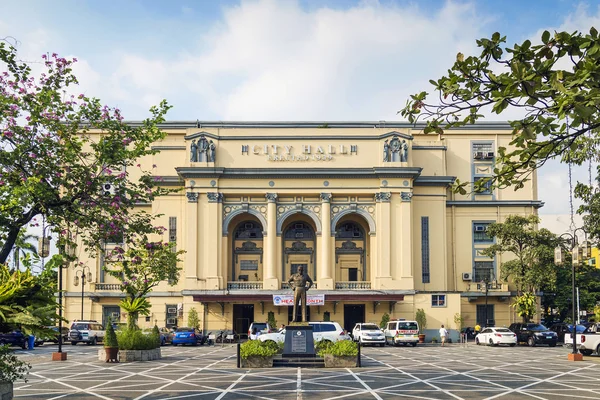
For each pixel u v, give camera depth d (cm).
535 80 902
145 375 2316
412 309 5266
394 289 5272
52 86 1722
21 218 1599
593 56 871
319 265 5397
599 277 6209
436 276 5484
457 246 5741
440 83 996
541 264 5084
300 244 5772
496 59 955
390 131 5431
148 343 3105
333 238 5403
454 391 1855
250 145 5469
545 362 2953
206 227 5353
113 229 1705
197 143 5425
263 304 5362
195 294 5216
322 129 5484
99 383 2066
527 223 5259
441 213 5566
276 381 2100
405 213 5369
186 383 2056
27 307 1327
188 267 5284
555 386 1988
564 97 845
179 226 5494
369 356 3397
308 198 5484
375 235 5416
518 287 5431
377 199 5400
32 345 4050
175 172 5622
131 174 5562
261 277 5731
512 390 1886
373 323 4884
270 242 5362
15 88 1658
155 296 5450
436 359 3145
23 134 1641
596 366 2723
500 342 4475
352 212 5444
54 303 1412
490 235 5356
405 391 1852
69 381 2123
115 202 1706
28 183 1520
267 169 5369
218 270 5309
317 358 2748
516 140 977
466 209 5784
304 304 2833
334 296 5212
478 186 1075
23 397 1745
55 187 1664
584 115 830
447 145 5844
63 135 1689
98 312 5478
